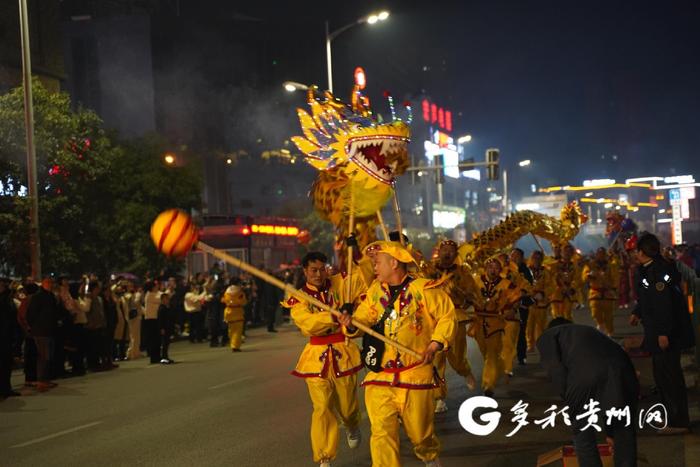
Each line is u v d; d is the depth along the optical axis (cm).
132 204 2758
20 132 2222
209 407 1158
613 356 585
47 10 3453
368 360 638
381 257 642
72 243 2452
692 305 1199
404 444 870
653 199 6212
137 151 2936
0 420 1162
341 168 828
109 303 1803
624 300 2884
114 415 1146
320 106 843
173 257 579
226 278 2745
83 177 2411
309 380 739
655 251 823
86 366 1864
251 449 868
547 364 598
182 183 2958
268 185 7606
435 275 1052
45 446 956
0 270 2208
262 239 3581
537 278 1609
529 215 1417
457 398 1119
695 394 1059
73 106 5994
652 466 714
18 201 2073
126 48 6259
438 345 624
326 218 854
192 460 833
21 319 1477
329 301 734
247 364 1709
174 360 1906
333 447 733
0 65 3192
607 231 2766
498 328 1072
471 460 780
